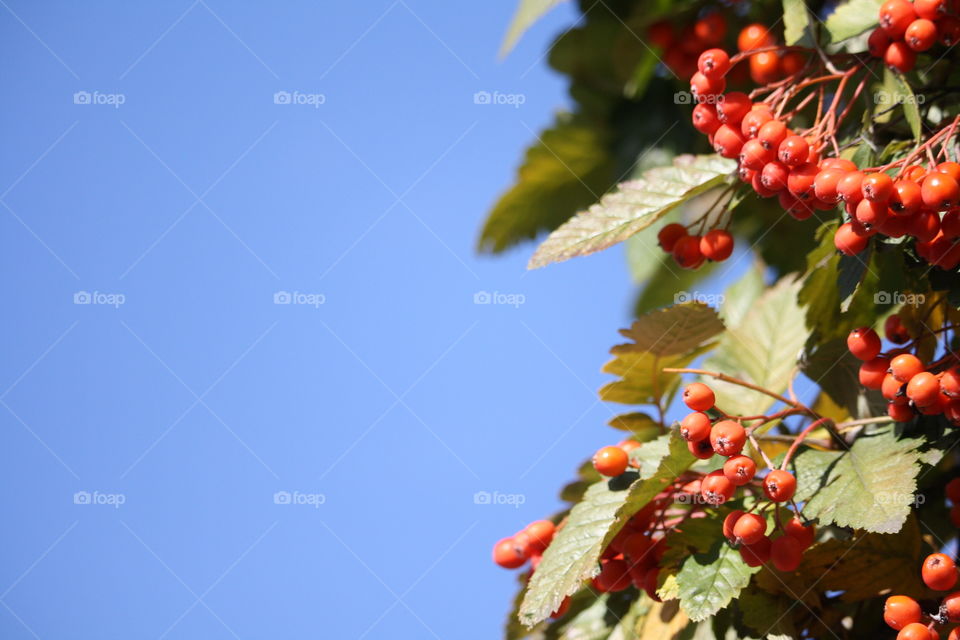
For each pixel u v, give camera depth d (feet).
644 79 4.51
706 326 3.89
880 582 3.77
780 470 3.71
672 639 3.85
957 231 3.64
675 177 3.90
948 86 3.84
